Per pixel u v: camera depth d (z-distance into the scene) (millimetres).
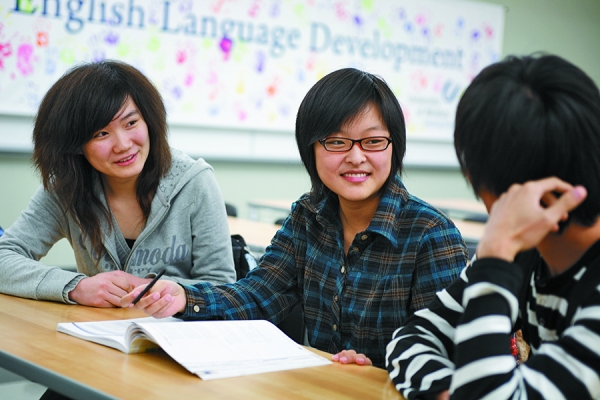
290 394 1004
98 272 1886
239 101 5160
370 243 1429
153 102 1769
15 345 1205
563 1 7066
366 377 1117
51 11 4348
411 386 1009
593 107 845
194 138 5012
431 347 1075
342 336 1463
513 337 1262
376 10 5734
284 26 5305
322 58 5516
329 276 1478
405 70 5961
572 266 919
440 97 6188
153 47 4758
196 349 1146
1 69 4219
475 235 3549
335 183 1388
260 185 5375
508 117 848
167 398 959
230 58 5086
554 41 7051
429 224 1390
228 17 5047
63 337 1282
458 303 1097
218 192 1921
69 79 1698
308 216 1527
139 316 1496
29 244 1819
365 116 1356
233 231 3217
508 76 872
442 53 6156
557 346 860
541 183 864
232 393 995
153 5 4727
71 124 1668
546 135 840
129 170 1729
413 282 1396
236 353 1170
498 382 835
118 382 1023
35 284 1634
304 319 1557
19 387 2875
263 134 5320
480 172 887
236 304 1488
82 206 1791
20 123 4320
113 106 1665
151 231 1850
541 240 884
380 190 1434
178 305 1424
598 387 819
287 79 5367
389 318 1408
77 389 1014
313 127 1382
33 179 4422
